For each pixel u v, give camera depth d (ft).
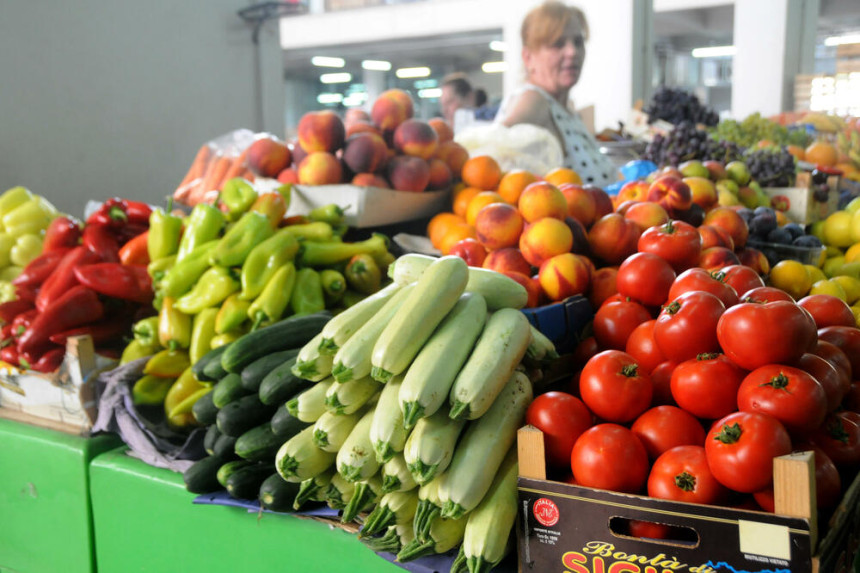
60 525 5.87
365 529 3.97
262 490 4.47
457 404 3.67
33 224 7.94
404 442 3.78
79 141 12.72
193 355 5.90
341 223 7.29
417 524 3.73
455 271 4.10
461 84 22.00
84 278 6.42
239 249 5.99
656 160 11.25
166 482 5.14
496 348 3.87
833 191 10.86
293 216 7.21
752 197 9.30
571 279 5.48
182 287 6.09
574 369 5.07
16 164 11.79
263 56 16.35
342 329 4.14
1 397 6.79
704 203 7.08
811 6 30.17
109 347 6.72
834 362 4.12
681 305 3.96
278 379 4.64
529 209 5.89
